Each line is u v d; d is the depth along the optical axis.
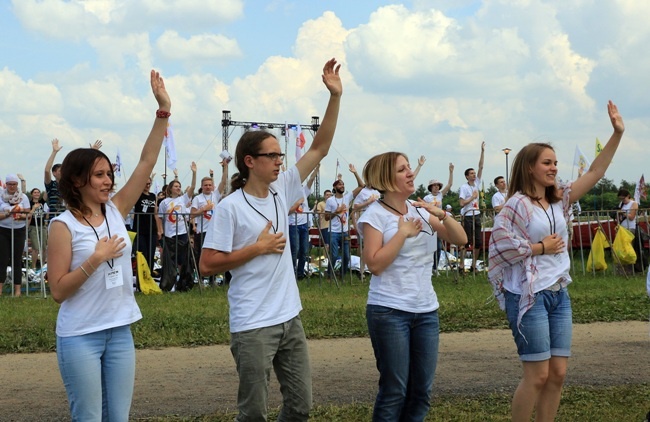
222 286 14.58
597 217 16.20
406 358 5.03
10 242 13.44
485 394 7.04
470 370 7.98
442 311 11.34
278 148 4.87
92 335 4.37
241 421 4.79
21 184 15.40
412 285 5.04
